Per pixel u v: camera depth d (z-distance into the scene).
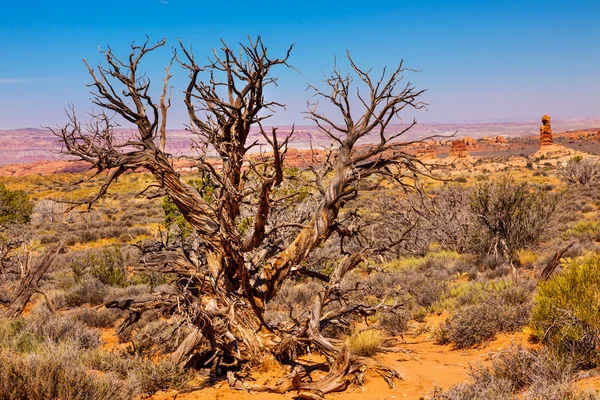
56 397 5.29
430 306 12.96
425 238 20.81
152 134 7.61
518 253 17.78
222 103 7.55
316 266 15.16
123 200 56.66
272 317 11.11
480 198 19.16
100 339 10.99
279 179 7.35
